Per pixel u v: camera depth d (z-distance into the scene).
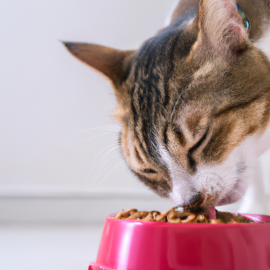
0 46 0.56
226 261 0.28
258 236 0.29
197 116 0.32
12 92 0.58
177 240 0.28
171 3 0.58
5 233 0.50
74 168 0.60
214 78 0.32
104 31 0.60
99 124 0.58
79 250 0.42
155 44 0.36
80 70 0.57
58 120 0.59
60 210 0.61
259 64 0.33
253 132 0.34
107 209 0.62
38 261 0.38
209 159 0.33
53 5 0.56
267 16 0.35
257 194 0.45
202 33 0.32
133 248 0.29
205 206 0.34
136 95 0.35
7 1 0.54
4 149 0.58
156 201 0.62
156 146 0.34
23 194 0.59
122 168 0.58
